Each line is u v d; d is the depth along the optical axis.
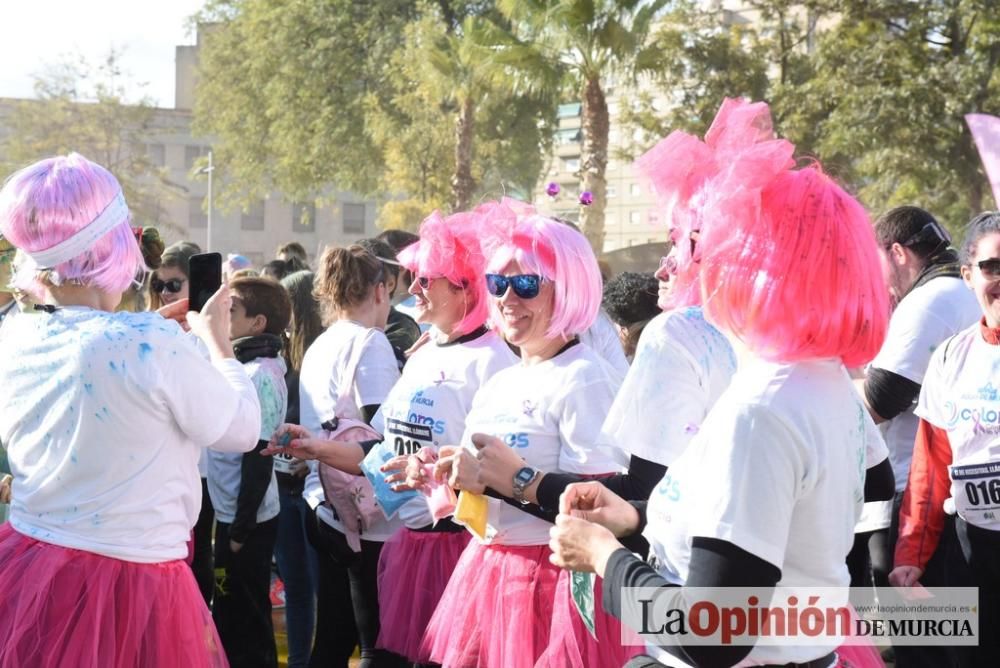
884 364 3.75
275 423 4.18
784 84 24.31
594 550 1.95
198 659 2.64
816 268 1.72
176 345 2.59
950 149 20.98
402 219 23.42
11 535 2.60
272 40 28.91
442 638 2.96
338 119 28.09
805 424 1.72
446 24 27.45
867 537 4.10
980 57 21.45
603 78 19.58
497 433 2.88
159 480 2.59
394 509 3.42
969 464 3.13
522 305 2.83
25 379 2.58
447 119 23.48
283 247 8.04
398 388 3.48
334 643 3.94
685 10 24.84
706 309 1.86
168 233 35.62
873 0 22.19
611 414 2.54
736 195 1.77
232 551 4.19
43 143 32.38
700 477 1.75
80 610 2.47
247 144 31.11
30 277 2.66
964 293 3.77
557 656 2.66
